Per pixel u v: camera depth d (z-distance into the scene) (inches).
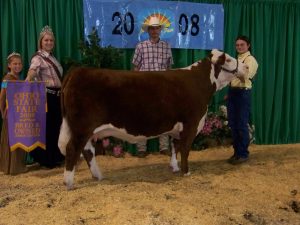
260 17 277.1
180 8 260.1
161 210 140.0
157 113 176.7
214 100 274.1
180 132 187.6
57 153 218.7
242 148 217.5
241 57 214.2
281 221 139.7
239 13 275.7
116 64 240.8
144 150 245.1
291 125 293.7
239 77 199.3
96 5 241.0
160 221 131.9
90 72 165.8
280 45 284.4
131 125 174.4
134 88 171.5
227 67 195.3
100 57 226.7
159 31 231.9
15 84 197.5
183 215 137.1
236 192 166.1
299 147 272.7
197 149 260.5
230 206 149.5
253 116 282.5
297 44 286.7
